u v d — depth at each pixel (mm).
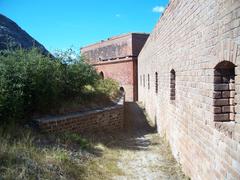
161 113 9805
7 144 5594
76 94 11141
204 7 4367
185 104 5805
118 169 6266
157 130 11141
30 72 7980
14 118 7227
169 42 7719
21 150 5473
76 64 11438
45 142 6789
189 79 5430
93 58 36500
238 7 3113
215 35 3883
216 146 3949
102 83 16172
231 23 3320
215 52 3895
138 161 6953
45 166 5125
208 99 4270
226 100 4035
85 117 9234
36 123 7641
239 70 3180
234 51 3268
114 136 9883
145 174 6027
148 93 15773
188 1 5387
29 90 7914
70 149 6809
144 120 14430
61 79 10281
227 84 4020
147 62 16188
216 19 3826
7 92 7059
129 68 27453
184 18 5754
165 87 8664
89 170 5770
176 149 6801
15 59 8133
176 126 6816
